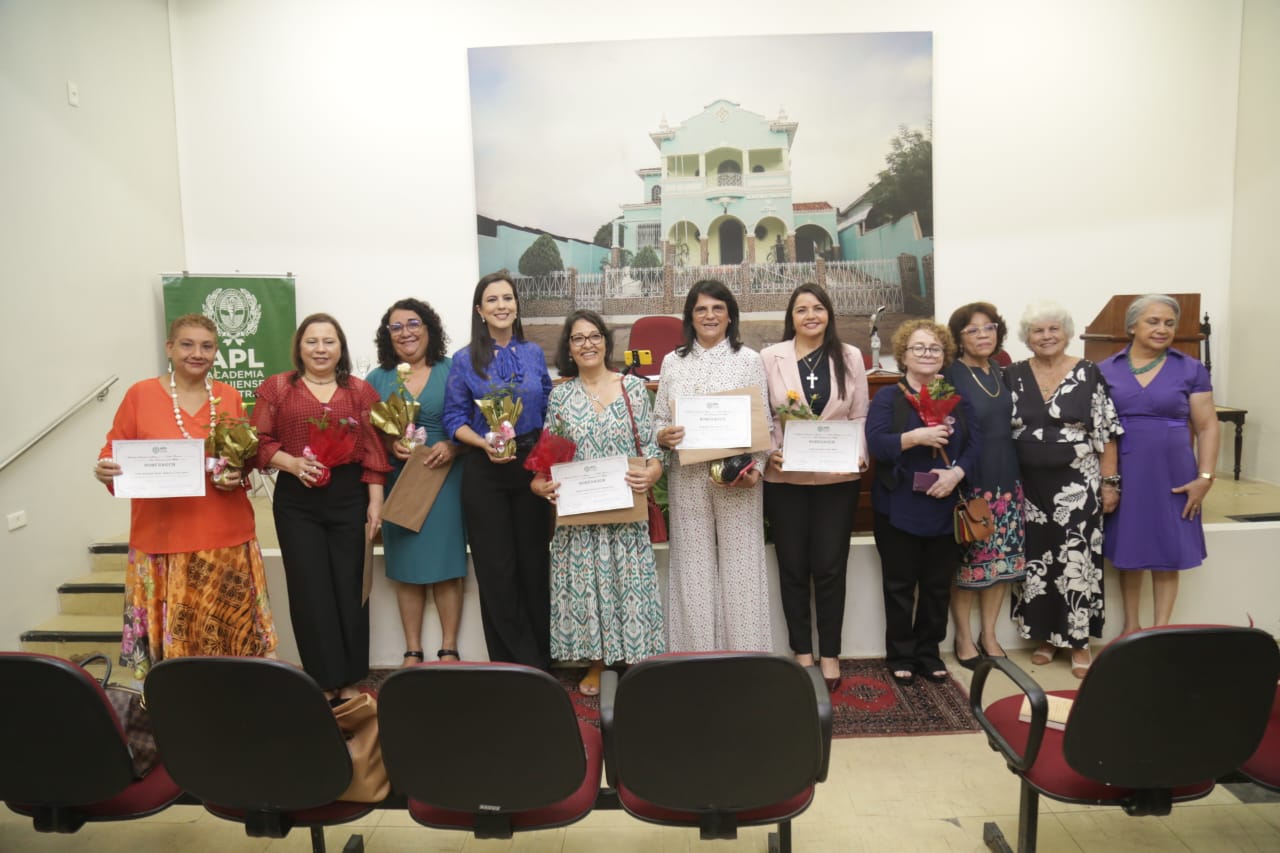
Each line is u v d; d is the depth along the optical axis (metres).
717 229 5.77
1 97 4.04
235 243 5.71
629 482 2.92
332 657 3.02
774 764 1.69
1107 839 2.31
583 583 3.07
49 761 1.80
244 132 5.66
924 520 3.08
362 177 5.70
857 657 3.58
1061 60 5.52
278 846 2.43
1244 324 5.39
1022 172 5.61
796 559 3.19
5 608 3.97
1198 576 3.59
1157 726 1.68
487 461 3.07
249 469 2.92
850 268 5.75
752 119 5.66
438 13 5.61
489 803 1.74
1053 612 3.31
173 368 2.86
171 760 1.80
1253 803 2.46
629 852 2.34
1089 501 3.23
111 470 2.65
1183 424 3.22
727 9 5.60
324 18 5.59
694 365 3.05
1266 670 1.64
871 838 2.34
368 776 1.90
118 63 5.00
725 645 3.16
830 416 3.13
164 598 2.84
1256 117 5.25
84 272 4.63
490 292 3.07
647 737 1.66
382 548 3.83
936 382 3.00
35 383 4.21
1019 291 5.69
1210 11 5.39
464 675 1.59
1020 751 1.98
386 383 3.37
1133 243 5.59
